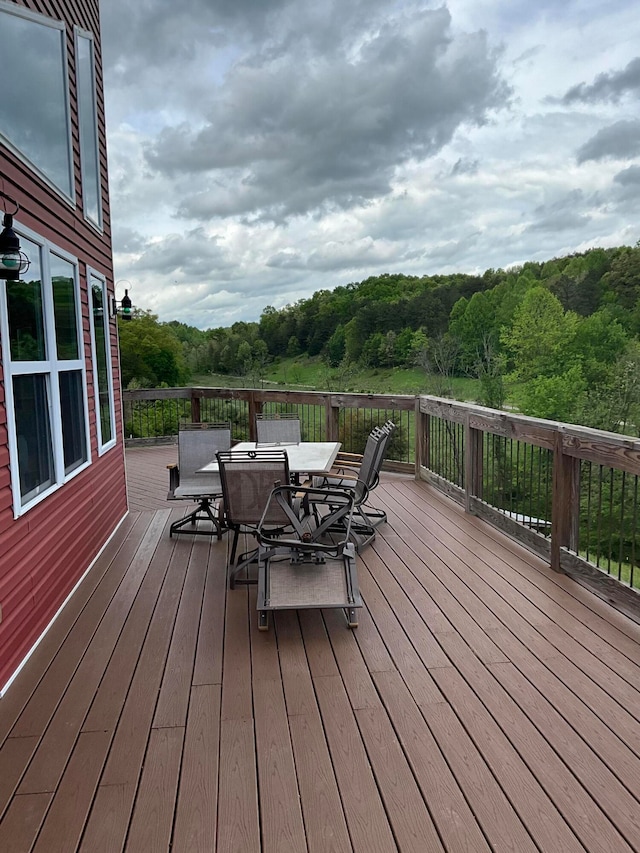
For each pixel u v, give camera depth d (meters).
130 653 2.89
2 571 2.59
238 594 3.65
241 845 1.70
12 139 3.07
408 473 7.22
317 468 4.22
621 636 2.96
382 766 2.02
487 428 4.88
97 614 3.37
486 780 1.94
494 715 2.31
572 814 1.79
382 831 1.74
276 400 8.50
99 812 1.84
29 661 2.82
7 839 1.74
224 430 5.32
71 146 4.23
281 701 2.44
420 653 2.83
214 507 5.92
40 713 2.39
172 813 1.83
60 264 3.86
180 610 3.41
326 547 3.28
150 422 10.64
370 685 2.55
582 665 2.68
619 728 2.21
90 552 4.21
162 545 4.71
